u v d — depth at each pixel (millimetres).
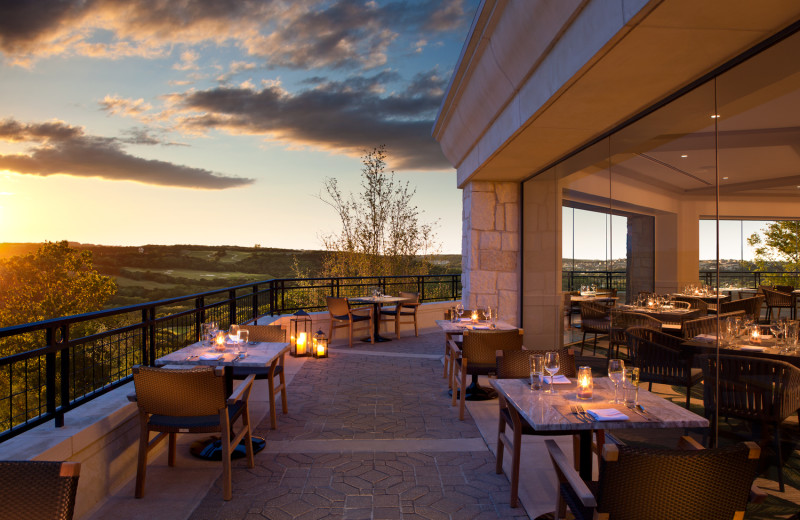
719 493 1876
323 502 3289
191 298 5137
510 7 3826
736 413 3031
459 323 6371
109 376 3854
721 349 3188
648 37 2660
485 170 7324
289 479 3648
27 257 23719
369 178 12883
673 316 3803
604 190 5191
